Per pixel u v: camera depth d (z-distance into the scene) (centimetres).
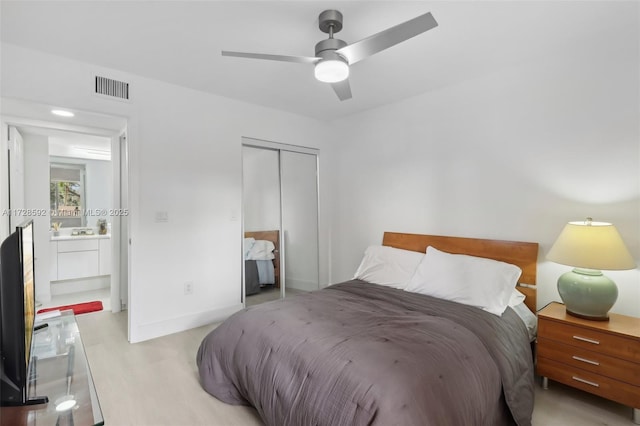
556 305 226
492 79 271
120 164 353
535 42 219
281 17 189
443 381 130
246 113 341
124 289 359
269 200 368
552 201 242
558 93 237
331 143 423
